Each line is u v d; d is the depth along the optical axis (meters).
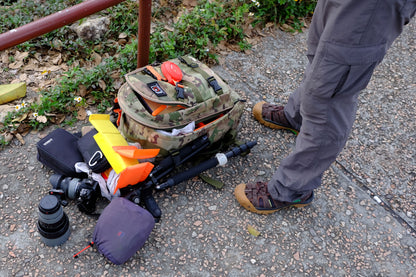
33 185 2.48
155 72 2.46
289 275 2.22
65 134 2.48
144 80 2.35
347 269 2.29
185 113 2.34
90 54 3.35
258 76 3.50
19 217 2.31
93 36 3.42
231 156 2.66
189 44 3.50
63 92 2.94
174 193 2.54
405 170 2.89
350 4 1.58
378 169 2.88
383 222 2.55
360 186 2.75
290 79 3.53
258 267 2.24
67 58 3.34
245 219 2.46
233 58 3.62
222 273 2.19
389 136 3.14
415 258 2.38
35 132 2.77
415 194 2.74
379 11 1.58
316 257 2.32
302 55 3.81
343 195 2.68
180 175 2.45
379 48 1.69
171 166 2.43
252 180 2.70
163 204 2.47
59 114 2.87
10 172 2.53
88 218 2.33
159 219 2.38
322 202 2.62
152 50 3.17
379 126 3.21
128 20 3.63
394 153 3.01
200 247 2.29
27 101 2.95
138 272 2.13
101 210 2.37
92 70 3.07
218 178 2.67
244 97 3.27
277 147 2.94
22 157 2.62
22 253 2.15
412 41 4.17
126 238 2.07
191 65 2.59
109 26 3.54
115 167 2.15
